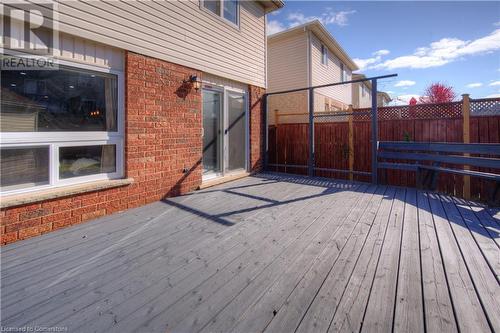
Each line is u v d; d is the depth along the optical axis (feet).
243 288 6.48
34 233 9.77
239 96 22.06
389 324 5.17
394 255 8.19
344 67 50.70
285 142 26.81
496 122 16.38
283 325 5.19
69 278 6.98
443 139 18.45
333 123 23.75
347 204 14.17
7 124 9.41
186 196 15.75
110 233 10.11
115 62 12.63
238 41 21.12
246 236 9.80
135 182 13.44
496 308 5.60
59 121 10.80
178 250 8.65
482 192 16.69
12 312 5.62
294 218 11.85
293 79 38.27
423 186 17.97
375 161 19.66
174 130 15.56
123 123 13.00
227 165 20.90
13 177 9.59
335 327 5.11
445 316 5.38
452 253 8.30
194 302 5.95
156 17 14.32
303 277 6.95
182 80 16.06
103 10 11.85
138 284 6.70
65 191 10.50
